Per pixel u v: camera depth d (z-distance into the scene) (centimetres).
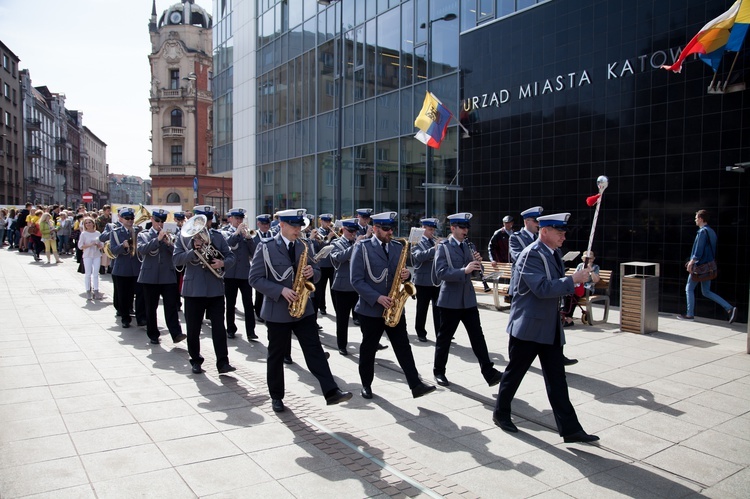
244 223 942
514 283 532
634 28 1157
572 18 1273
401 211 1800
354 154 2033
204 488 415
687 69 1075
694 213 1070
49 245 2144
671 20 1099
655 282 960
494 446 502
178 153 5872
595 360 782
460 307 670
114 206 1864
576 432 493
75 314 1138
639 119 1151
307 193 2350
